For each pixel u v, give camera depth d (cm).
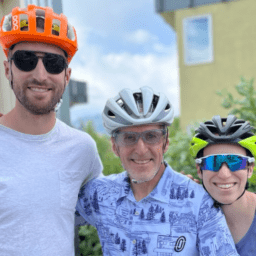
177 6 1092
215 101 1058
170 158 346
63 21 167
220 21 1045
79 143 186
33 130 170
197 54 1086
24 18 162
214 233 158
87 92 1365
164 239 162
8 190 155
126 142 167
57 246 163
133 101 168
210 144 165
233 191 161
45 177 165
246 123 167
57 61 164
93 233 326
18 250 154
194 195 166
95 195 186
